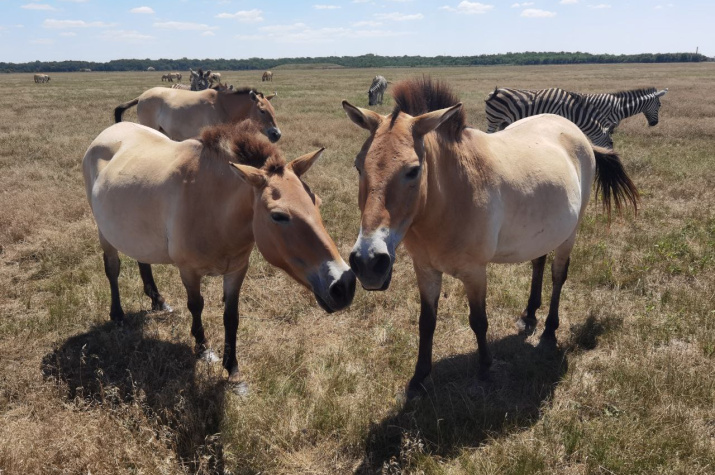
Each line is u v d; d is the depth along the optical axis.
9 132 15.27
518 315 5.23
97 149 4.75
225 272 3.98
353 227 7.28
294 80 58.38
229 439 3.39
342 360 4.40
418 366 4.01
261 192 3.29
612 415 3.56
